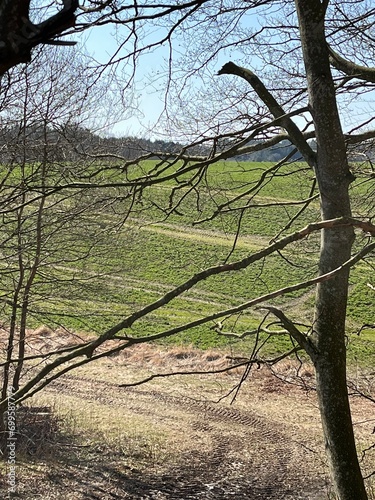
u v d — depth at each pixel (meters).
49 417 13.75
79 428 13.70
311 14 4.38
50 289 11.46
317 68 4.39
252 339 20.19
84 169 7.05
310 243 8.55
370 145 6.75
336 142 4.35
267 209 34.47
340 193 4.36
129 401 16.20
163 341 20.94
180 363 19.36
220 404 16.28
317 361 4.39
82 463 11.80
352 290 24.50
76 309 15.29
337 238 4.30
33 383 3.09
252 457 12.91
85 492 10.43
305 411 15.98
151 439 13.58
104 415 14.84
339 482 4.34
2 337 17.08
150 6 3.67
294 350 4.69
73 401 15.77
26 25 1.93
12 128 9.75
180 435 14.02
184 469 12.02
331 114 4.34
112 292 13.14
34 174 9.34
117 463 11.92
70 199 10.52
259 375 18.17
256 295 26.20
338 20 5.79
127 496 10.57
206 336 21.31
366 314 22.91
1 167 9.91
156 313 23.88
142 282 27.06
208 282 27.77
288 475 12.03
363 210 7.73
